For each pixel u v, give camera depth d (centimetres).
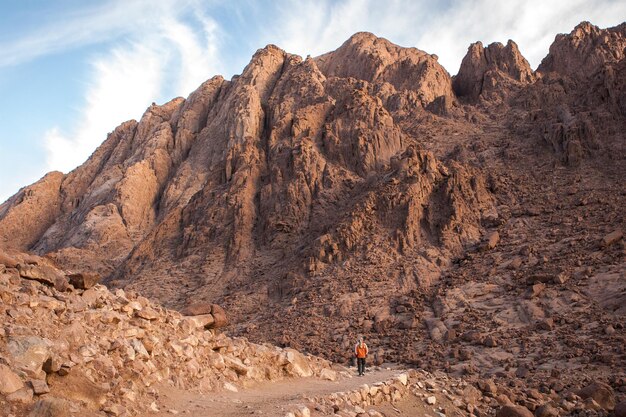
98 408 984
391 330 3362
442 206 4478
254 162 5888
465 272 3769
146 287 4900
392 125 5706
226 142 7406
